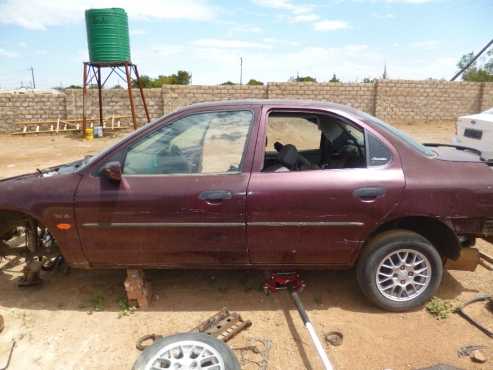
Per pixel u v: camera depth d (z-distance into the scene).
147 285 3.58
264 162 3.59
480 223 3.23
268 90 18.58
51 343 3.09
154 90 18.00
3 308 3.53
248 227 3.20
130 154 3.32
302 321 3.31
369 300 3.43
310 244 3.25
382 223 3.20
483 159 3.47
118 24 14.62
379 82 19.17
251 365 2.82
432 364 2.81
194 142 3.35
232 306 3.54
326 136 3.62
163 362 2.61
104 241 3.29
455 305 3.47
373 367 2.79
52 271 4.17
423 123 19.84
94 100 17.77
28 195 3.30
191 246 3.27
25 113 17.27
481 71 28.88
